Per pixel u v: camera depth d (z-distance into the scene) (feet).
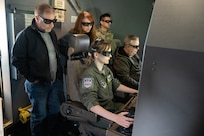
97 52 4.25
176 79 1.61
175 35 1.59
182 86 1.60
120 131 2.85
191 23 1.55
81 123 3.94
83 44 5.10
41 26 5.31
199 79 1.51
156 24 1.69
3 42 6.16
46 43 5.61
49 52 5.69
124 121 3.08
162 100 1.73
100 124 3.60
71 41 5.07
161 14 1.69
